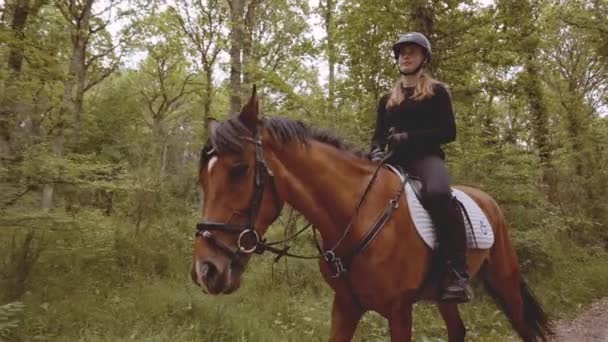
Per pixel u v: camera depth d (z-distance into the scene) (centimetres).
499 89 916
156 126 2248
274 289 655
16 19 681
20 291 504
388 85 899
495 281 432
